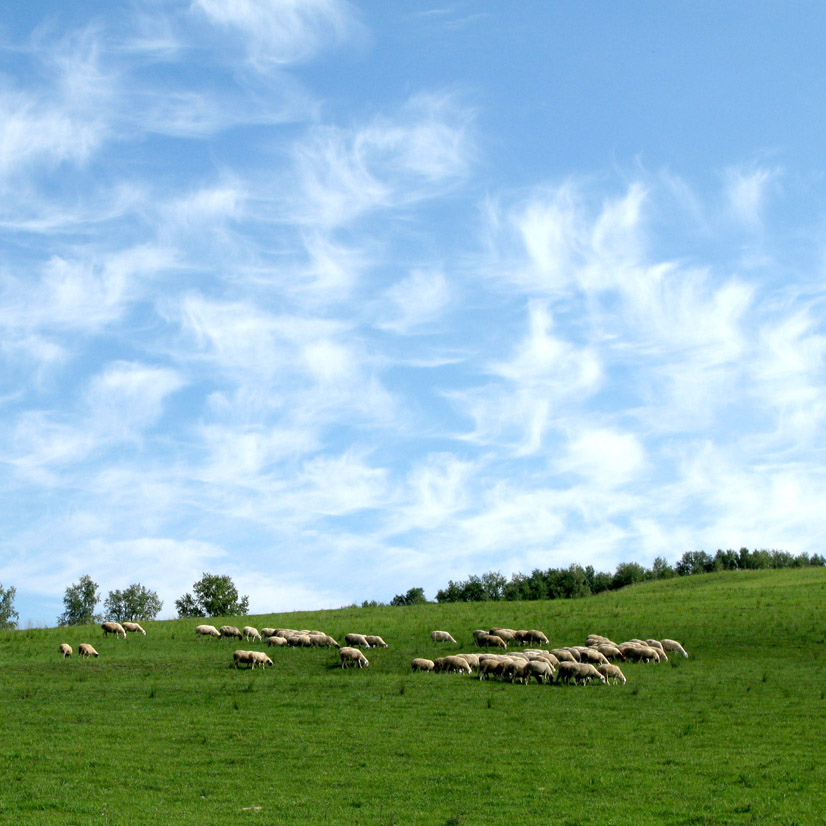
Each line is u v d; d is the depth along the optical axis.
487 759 33.28
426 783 30.52
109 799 28.73
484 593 171.12
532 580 170.62
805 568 122.31
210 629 68.06
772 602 77.12
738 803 27.94
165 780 30.80
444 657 53.97
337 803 28.52
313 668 54.91
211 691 44.88
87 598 156.38
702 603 79.38
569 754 33.84
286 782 30.67
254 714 40.03
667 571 179.12
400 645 62.59
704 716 39.69
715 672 50.91
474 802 28.53
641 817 26.88
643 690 45.28
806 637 61.31
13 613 147.00
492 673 49.47
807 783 29.86
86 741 35.41
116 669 54.56
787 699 43.28
